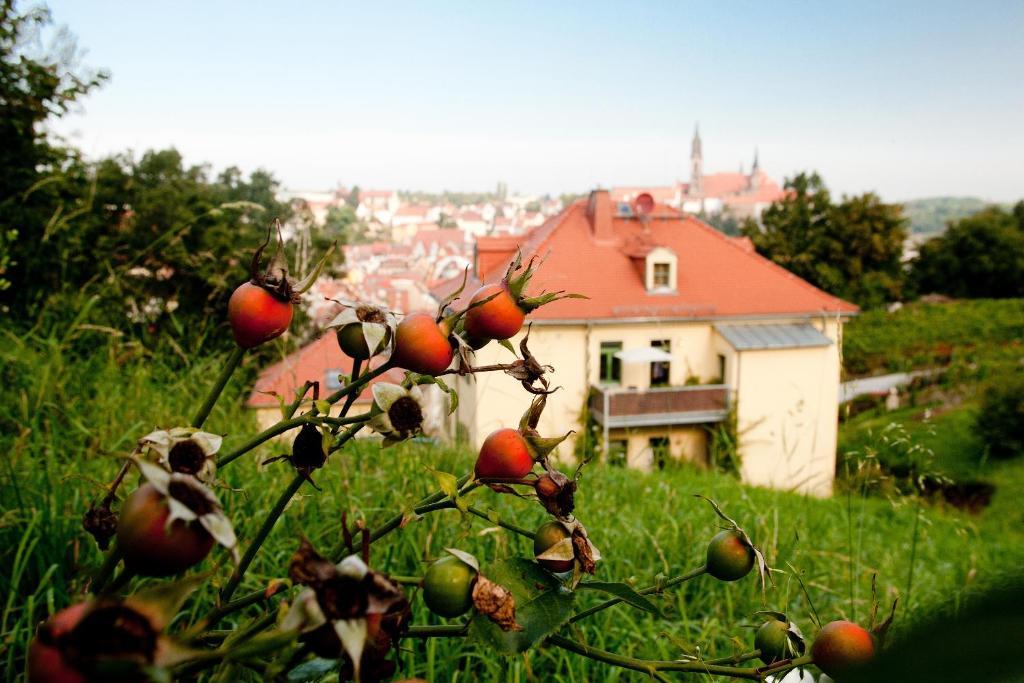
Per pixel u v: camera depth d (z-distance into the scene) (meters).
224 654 0.65
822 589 3.20
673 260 18.05
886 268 39.78
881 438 3.35
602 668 2.23
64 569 2.11
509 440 0.99
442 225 141.62
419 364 0.93
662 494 4.72
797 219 39.72
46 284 6.23
